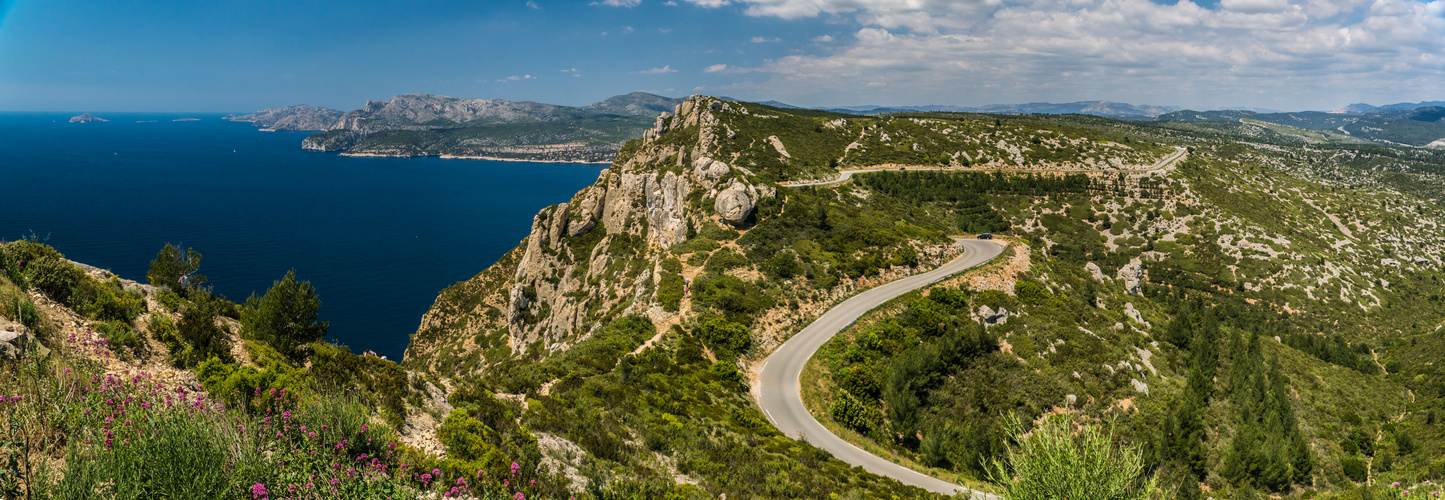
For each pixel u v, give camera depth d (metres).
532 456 23.00
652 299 69.44
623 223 116.00
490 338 119.88
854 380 53.97
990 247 94.50
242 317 25.23
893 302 68.44
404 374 26.97
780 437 43.78
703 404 46.53
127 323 20.64
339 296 159.88
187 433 13.43
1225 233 145.25
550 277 116.38
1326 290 129.12
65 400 14.16
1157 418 55.25
